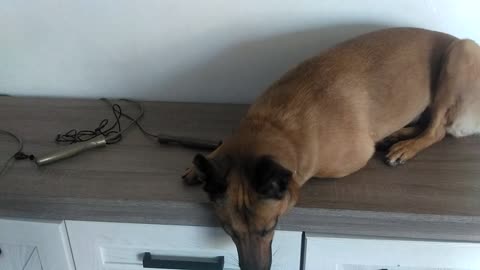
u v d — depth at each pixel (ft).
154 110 5.49
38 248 4.48
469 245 3.99
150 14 5.16
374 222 3.96
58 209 4.24
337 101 4.22
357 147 4.25
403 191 4.12
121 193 4.15
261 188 3.35
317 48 5.23
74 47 5.46
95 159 4.65
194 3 5.06
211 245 4.31
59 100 5.78
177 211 4.11
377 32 4.76
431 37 4.82
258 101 4.31
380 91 4.53
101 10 5.19
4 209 4.32
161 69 5.52
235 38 5.24
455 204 3.95
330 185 4.24
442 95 4.74
